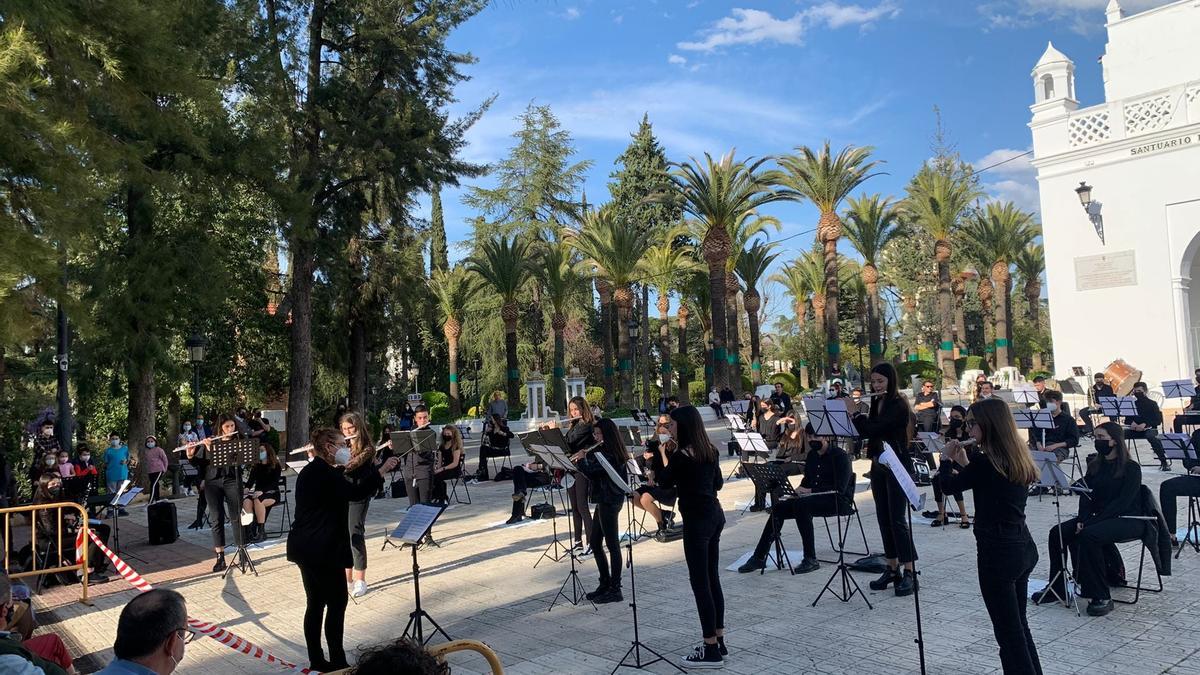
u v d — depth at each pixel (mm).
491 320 52344
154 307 19766
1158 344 23609
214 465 10469
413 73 27469
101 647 7430
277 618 8086
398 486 17469
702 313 49375
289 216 21391
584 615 7375
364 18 26344
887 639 6215
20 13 8422
